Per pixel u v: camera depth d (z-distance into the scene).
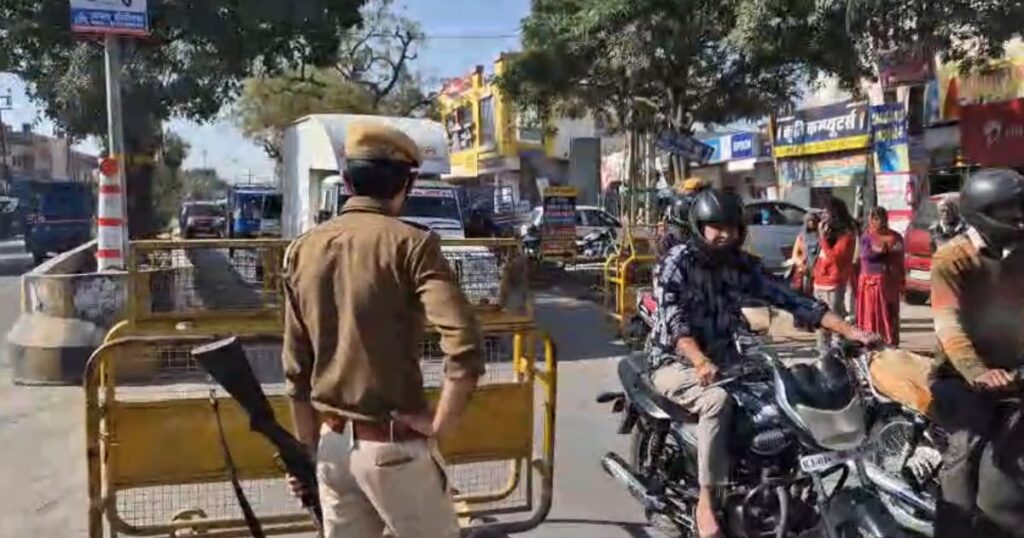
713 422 4.27
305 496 3.27
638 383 4.97
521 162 40.22
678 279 4.50
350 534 3.03
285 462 3.24
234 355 3.27
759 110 19.78
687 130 19.92
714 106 19.45
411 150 3.04
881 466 4.11
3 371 9.83
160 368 6.32
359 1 19.77
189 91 18.30
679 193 13.56
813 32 14.79
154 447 4.64
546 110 23.27
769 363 4.21
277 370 6.74
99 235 10.48
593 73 20.62
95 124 18.44
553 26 19.84
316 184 17.59
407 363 2.95
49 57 18.81
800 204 23.08
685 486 4.81
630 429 5.18
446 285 2.91
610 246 19.84
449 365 2.88
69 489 6.05
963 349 3.53
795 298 4.55
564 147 40.50
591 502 5.79
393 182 3.02
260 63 23.52
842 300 10.59
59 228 26.00
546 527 5.37
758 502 4.20
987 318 3.65
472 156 44.31
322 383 2.98
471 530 5.09
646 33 16.88
